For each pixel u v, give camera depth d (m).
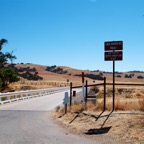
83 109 19.00
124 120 14.27
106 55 17.45
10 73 65.19
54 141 11.54
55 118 18.66
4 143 10.94
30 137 12.31
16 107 26.59
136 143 10.99
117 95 38.84
